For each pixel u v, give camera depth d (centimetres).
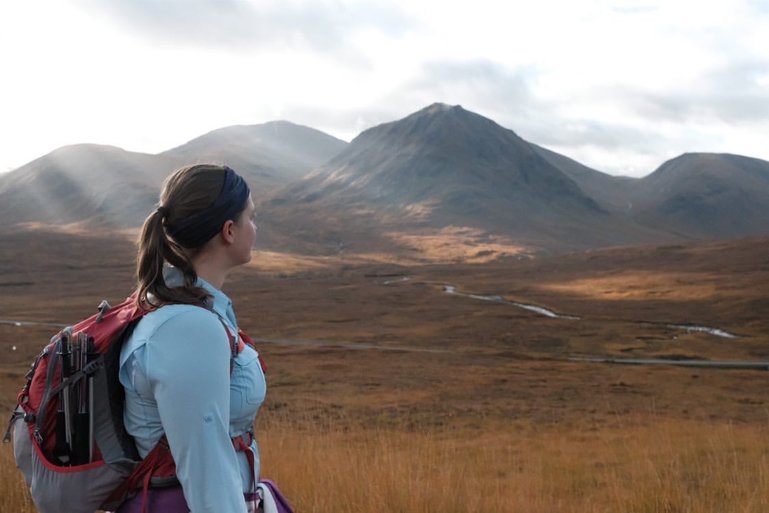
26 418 244
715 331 9669
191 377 235
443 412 3578
